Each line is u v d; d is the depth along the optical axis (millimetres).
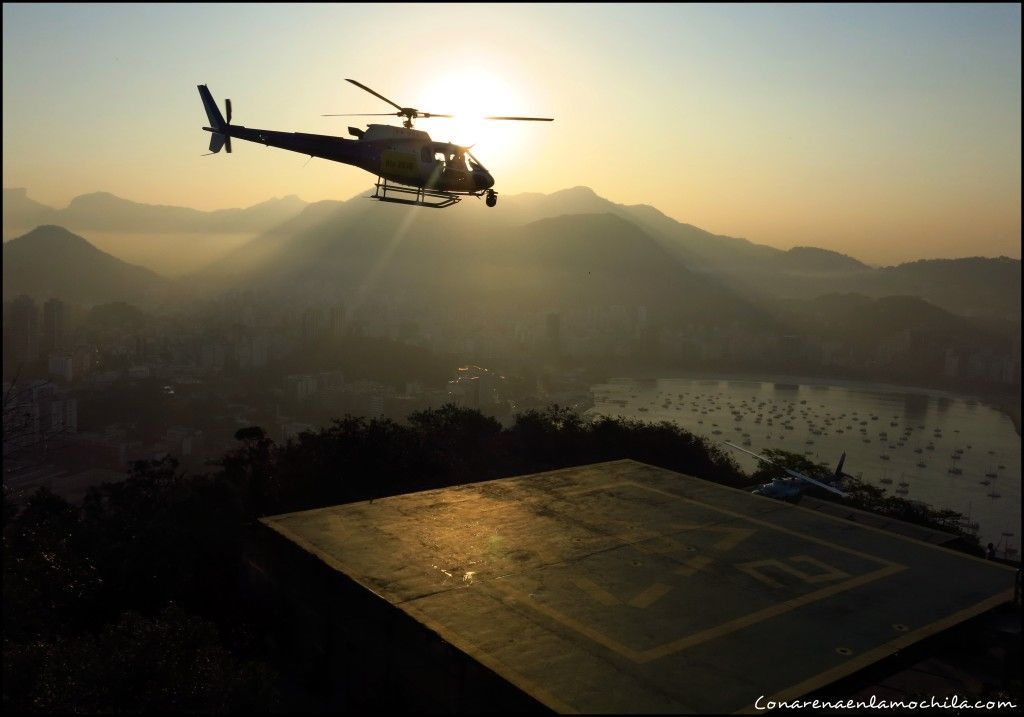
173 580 17297
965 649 10969
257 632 14422
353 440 27188
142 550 17453
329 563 11945
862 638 9672
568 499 15781
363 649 10766
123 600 16906
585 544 13031
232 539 18094
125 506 25422
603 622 9969
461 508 15086
